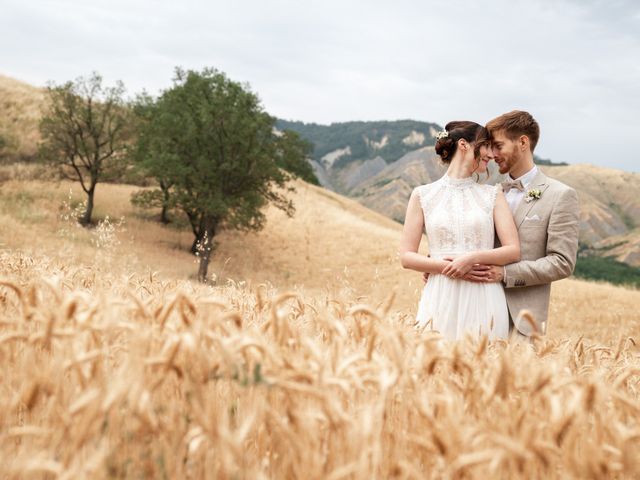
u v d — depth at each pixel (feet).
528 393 4.56
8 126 152.66
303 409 4.10
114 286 8.27
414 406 4.20
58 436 3.53
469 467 3.55
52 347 4.76
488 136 13.00
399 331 5.45
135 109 118.83
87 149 112.27
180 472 3.72
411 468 3.50
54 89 111.14
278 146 101.71
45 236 85.66
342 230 137.49
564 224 12.42
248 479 3.60
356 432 3.36
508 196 13.55
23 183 124.06
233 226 103.30
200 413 3.55
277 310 4.91
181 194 96.43
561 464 3.81
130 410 3.74
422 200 13.15
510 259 12.20
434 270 12.48
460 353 4.87
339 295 7.89
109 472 3.44
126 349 4.81
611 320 68.44
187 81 100.68
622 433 3.74
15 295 7.10
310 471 3.47
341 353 4.68
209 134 95.91
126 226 112.37
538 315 12.43
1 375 4.39
